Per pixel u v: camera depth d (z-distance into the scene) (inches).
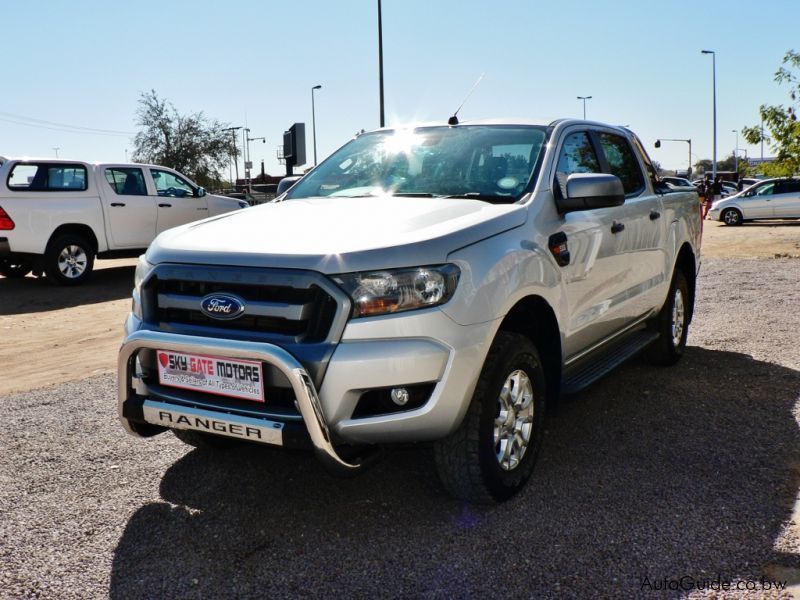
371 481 141.6
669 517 123.4
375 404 114.9
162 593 104.7
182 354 120.4
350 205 143.3
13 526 125.0
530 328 144.6
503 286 123.1
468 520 124.5
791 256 554.3
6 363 267.9
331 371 110.0
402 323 111.7
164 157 1847.9
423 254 114.9
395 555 113.8
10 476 146.6
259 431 113.0
